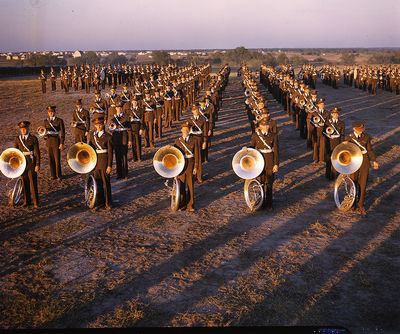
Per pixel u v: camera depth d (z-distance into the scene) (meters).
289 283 6.86
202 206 10.68
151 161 15.24
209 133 15.13
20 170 10.35
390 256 7.77
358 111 27.56
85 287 6.84
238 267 7.44
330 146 12.54
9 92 41.31
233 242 8.48
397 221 9.46
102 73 46.19
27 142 10.46
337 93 39.88
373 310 6.10
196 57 124.00
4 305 6.36
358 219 9.63
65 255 8.01
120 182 12.84
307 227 9.21
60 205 10.84
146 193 11.76
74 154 10.32
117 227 9.35
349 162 9.91
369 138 9.96
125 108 15.27
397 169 13.69
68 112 28.20
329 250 8.05
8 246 8.42
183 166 9.98
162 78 32.19
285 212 10.15
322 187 12.09
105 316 6.03
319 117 14.56
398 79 37.22
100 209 10.49
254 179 10.28
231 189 12.05
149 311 6.14
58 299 6.48
